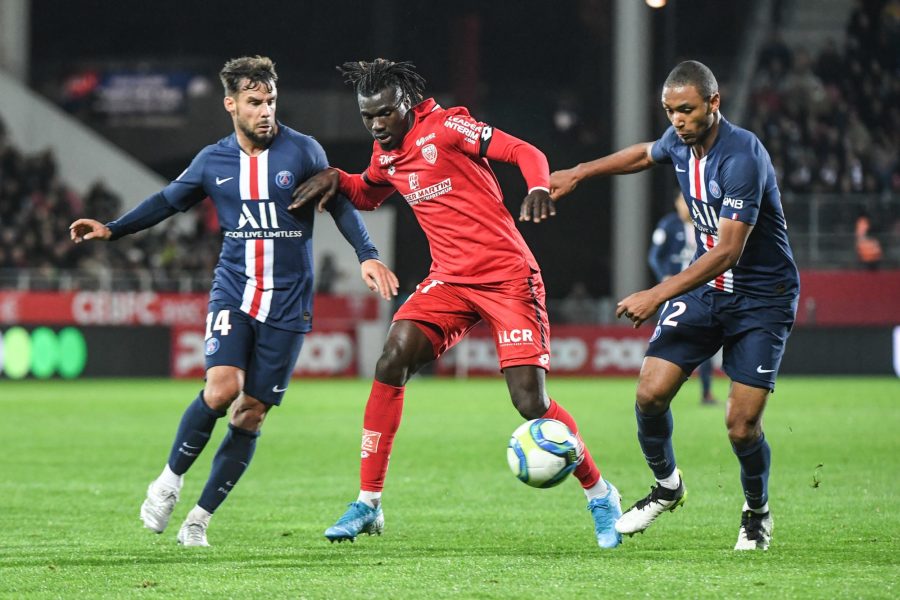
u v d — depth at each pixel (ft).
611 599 47.93
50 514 77.71
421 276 341.62
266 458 113.80
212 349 64.34
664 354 62.80
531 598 48.16
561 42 363.76
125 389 229.45
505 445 125.08
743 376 61.52
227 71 63.62
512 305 63.46
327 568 56.13
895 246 280.92
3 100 329.11
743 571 54.54
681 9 347.56
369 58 370.94
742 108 316.19
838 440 125.08
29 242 297.94
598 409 173.47
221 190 64.90
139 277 290.35
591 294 348.59
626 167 66.13
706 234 62.85
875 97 316.60
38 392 219.20
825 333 268.21
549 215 60.29
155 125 347.97
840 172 300.61
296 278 65.41
